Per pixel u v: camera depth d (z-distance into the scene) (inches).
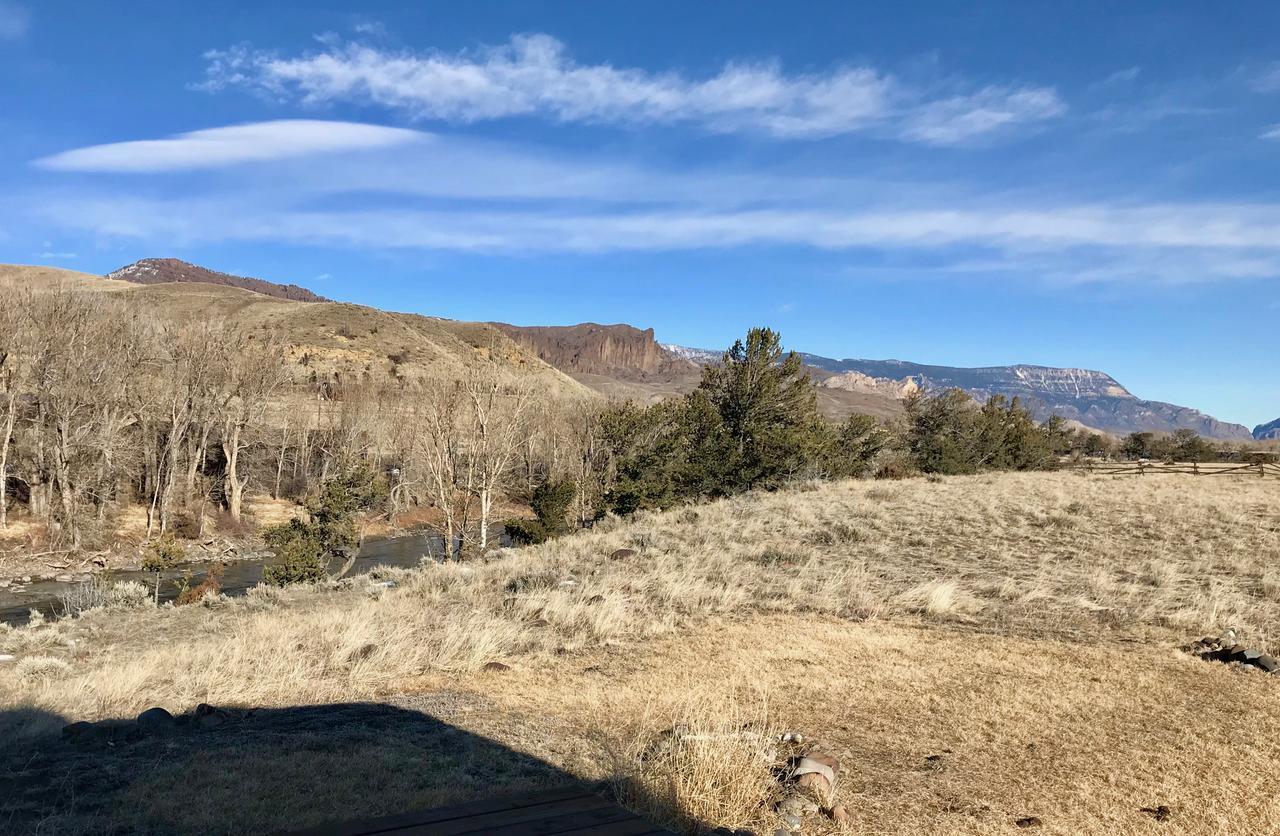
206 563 1590.8
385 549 1813.5
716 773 192.9
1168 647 347.3
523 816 169.8
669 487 1272.1
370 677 322.0
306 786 189.2
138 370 1886.1
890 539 677.9
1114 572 526.0
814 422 1381.6
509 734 238.5
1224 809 188.1
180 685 320.2
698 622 415.2
